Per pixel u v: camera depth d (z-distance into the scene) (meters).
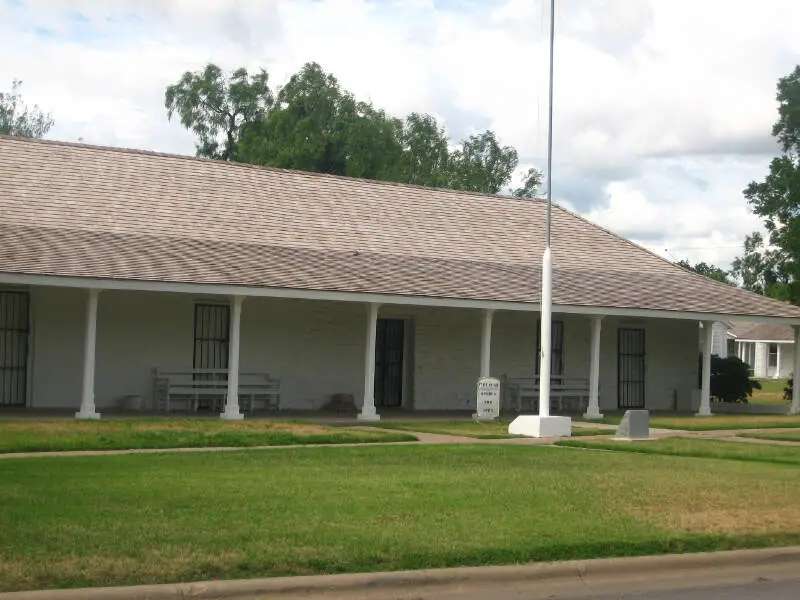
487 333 27.89
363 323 29.98
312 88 57.75
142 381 26.89
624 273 33.34
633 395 34.06
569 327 32.97
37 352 25.75
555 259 32.91
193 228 27.92
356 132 57.03
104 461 16.02
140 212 27.80
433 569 9.51
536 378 31.92
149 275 23.59
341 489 13.57
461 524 11.30
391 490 13.59
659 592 9.59
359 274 27.11
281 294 24.89
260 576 9.05
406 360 30.91
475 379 31.58
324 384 29.33
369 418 26.06
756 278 62.25
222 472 15.02
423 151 71.12
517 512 12.15
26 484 13.28
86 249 24.45
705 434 24.59
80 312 26.23
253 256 26.75
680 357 35.00
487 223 34.03
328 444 20.08
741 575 10.31
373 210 32.28
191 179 30.31
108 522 10.85
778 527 11.73
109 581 8.68
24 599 8.15
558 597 9.31
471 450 19.16
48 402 25.83
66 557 9.29
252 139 58.09
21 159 28.17
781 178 45.84
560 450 19.77
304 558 9.49
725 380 36.19
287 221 29.92
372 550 9.88
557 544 10.36
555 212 36.56
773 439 23.48
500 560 9.91
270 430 21.44
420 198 34.22
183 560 9.29
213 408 27.39
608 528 11.33
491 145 74.94
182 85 62.84
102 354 26.47
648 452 20.06
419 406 30.72
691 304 31.03
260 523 11.05
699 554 10.50
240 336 28.14
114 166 29.48
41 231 25.16
